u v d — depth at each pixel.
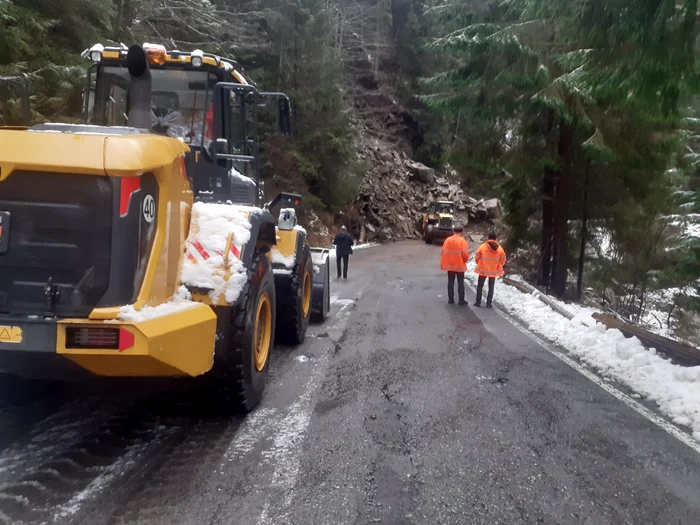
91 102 6.86
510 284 16.75
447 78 15.62
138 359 3.94
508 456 4.77
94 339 3.88
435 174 54.62
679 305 17.70
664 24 6.57
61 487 3.96
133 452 4.58
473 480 4.32
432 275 20.42
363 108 53.38
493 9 15.26
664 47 6.68
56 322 3.86
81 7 13.54
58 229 3.97
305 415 5.54
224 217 5.09
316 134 31.84
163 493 3.95
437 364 7.64
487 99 15.45
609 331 9.26
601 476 4.46
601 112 14.50
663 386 6.60
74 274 3.99
